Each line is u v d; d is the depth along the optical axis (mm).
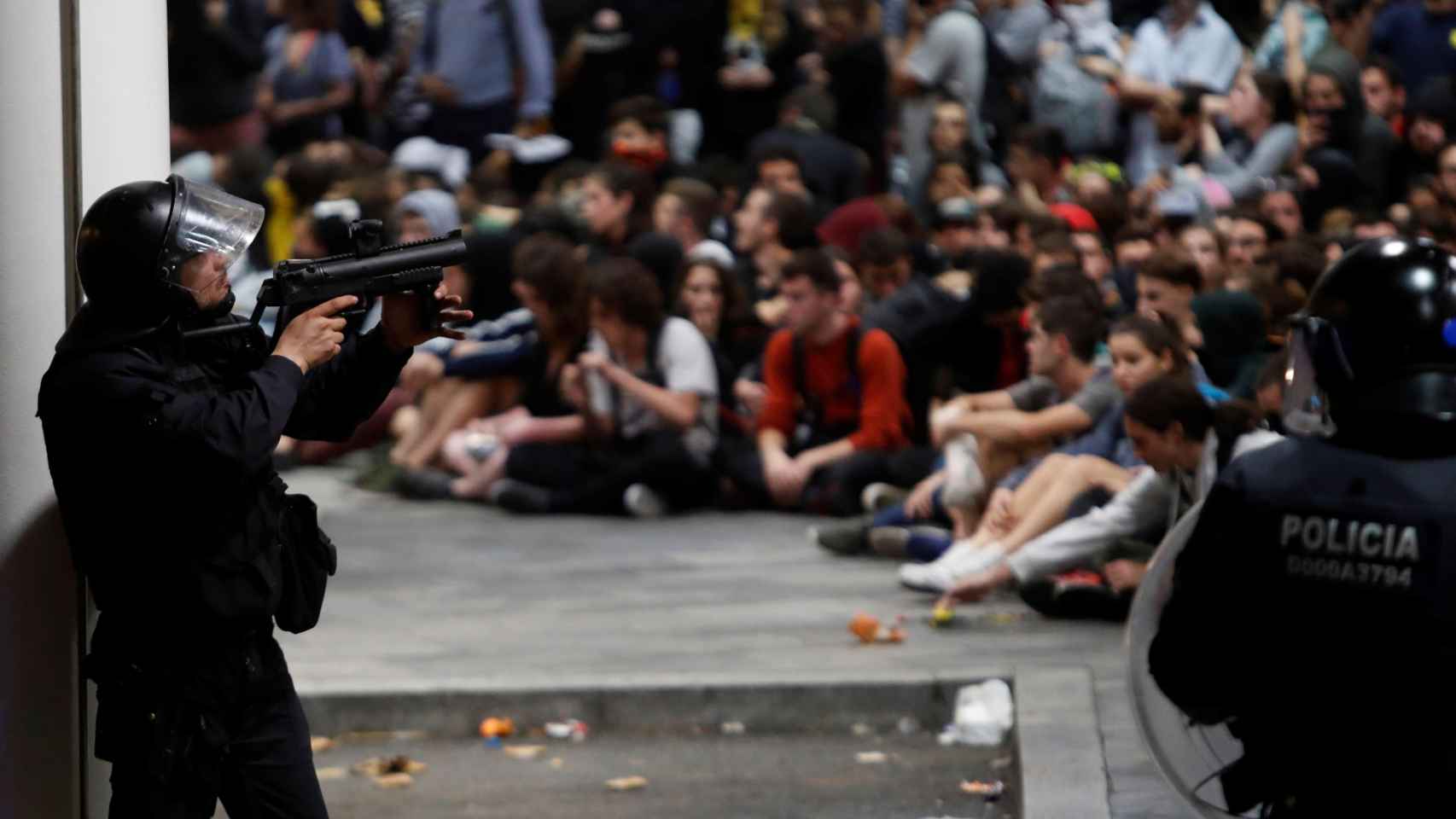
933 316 12594
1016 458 10750
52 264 5285
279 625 4902
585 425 13664
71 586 5312
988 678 8516
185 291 4719
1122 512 9773
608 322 13445
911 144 16719
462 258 5027
